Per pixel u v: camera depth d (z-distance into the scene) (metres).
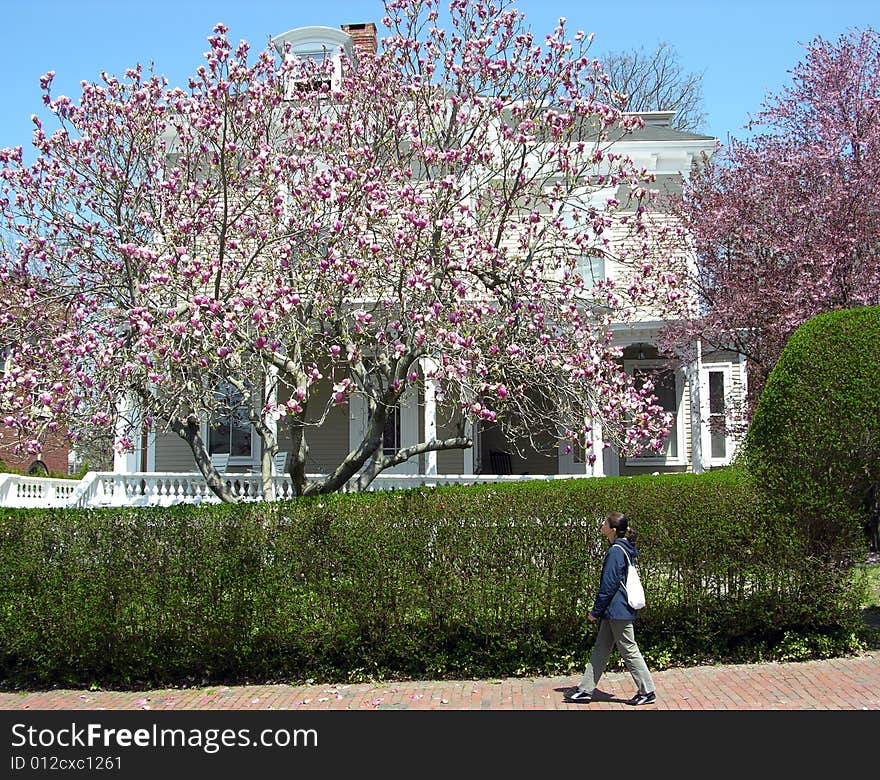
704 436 16.61
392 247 8.81
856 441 7.48
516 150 9.69
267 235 9.19
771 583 7.59
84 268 9.71
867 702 6.31
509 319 8.71
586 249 9.90
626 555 6.60
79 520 7.91
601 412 8.69
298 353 9.10
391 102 10.18
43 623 7.76
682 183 16.41
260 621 7.64
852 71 14.05
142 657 7.71
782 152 14.31
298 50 17.34
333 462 17.50
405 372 8.77
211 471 9.44
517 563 7.56
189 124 9.78
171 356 7.61
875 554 10.71
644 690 6.52
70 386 7.89
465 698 6.92
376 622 7.58
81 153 9.41
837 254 12.76
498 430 19.64
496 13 10.09
